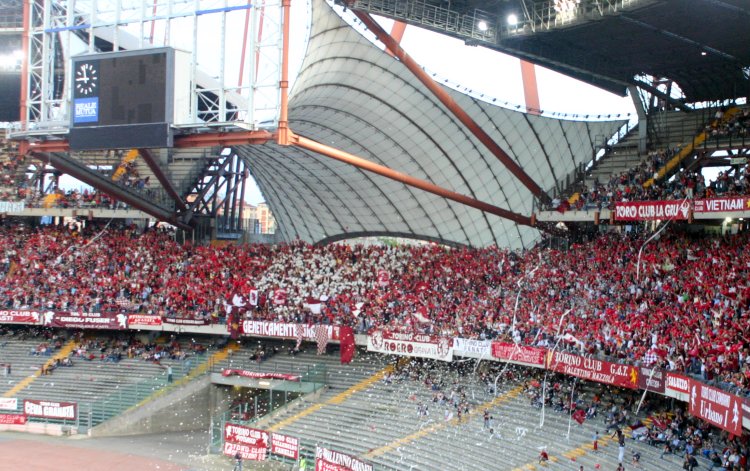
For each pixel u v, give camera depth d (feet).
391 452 173.78
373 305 217.56
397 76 196.34
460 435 171.53
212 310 230.48
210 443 198.70
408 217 262.88
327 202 279.90
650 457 139.23
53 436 210.18
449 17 156.15
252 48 149.59
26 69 174.91
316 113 213.46
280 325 217.36
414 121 214.48
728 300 152.46
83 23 173.78
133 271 248.93
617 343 158.20
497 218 244.22
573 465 144.77
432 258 234.99
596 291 185.68
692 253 180.04
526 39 167.63
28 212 257.55
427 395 193.26
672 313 160.15
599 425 156.97
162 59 153.79
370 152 236.02
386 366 212.23
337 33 173.78
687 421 145.59
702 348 139.03
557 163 231.91
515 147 221.05
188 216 260.83
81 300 238.89
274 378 214.90
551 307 186.80
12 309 239.50
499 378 187.42
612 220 198.70
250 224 334.65
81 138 159.63
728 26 154.20
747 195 159.43
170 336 244.42
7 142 268.62
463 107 204.64
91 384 225.56
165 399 219.61
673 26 155.12
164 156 249.96
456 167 229.04
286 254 251.80
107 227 269.03
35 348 242.58
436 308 207.62
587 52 178.91
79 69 160.35
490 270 217.56
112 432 212.84
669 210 173.88
